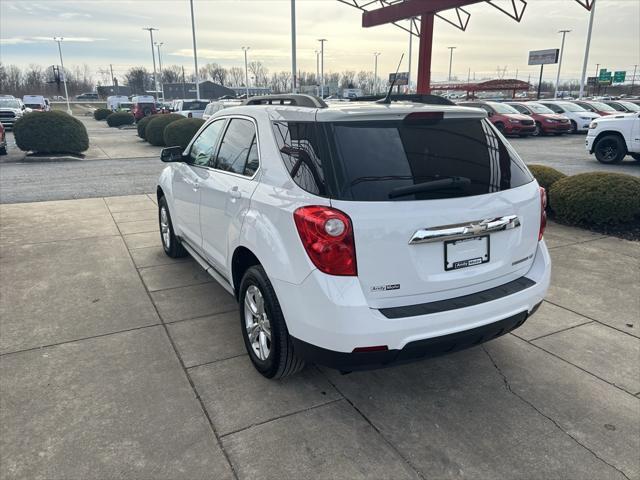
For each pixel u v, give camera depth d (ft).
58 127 54.75
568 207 23.12
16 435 8.97
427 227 8.54
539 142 71.72
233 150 12.33
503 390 10.54
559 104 89.04
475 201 9.07
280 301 9.29
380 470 8.27
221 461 8.43
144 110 127.03
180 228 16.60
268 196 9.73
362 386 10.68
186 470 8.22
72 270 17.66
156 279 16.81
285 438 9.00
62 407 9.78
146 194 33.24
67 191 34.42
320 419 9.55
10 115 95.04
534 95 279.28
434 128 9.49
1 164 50.98
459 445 8.87
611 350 12.10
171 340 12.57
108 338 12.64
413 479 8.09
